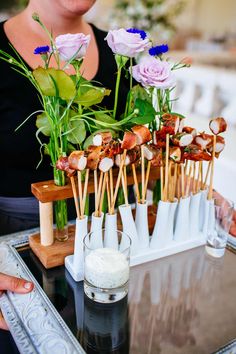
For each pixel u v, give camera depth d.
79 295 0.44
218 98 1.75
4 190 0.63
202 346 0.37
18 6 1.30
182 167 0.49
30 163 0.62
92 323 0.39
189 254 0.52
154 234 0.50
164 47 0.46
